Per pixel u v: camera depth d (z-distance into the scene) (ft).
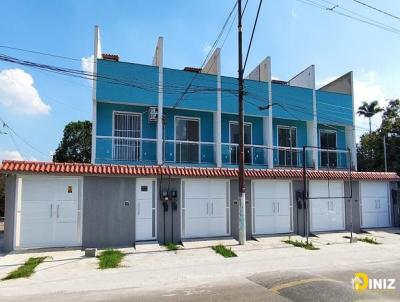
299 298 25.08
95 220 48.52
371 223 67.82
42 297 26.73
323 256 43.16
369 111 154.10
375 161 89.35
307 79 72.38
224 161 64.54
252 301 24.63
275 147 65.21
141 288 29.12
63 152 123.95
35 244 46.29
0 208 113.50
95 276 33.55
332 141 75.56
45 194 47.26
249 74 75.41
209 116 65.05
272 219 59.52
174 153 61.16
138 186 51.78
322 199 63.67
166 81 58.59
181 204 53.72
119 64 56.29
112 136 56.39
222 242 52.13
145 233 51.26
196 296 26.25
